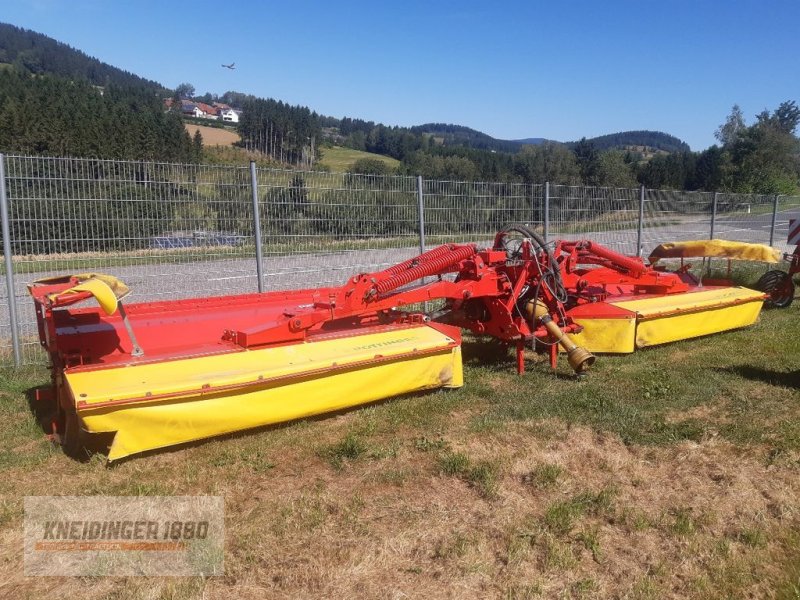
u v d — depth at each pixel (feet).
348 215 28.22
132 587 10.02
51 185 21.93
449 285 19.81
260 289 25.46
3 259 23.53
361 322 19.69
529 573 10.44
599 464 14.30
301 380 15.53
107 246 23.16
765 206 53.98
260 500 12.73
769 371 20.85
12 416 17.16
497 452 14.78
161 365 14.67
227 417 14.55
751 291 27.14
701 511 12.35
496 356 23.00
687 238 46.09
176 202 24.31
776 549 11.22
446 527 11.73
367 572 10.38
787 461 14.33
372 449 14.90
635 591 10.05
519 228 21.27
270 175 25.88
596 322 22.63
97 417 13.07
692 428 16.10
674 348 23.93
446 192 31.09
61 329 15.83
